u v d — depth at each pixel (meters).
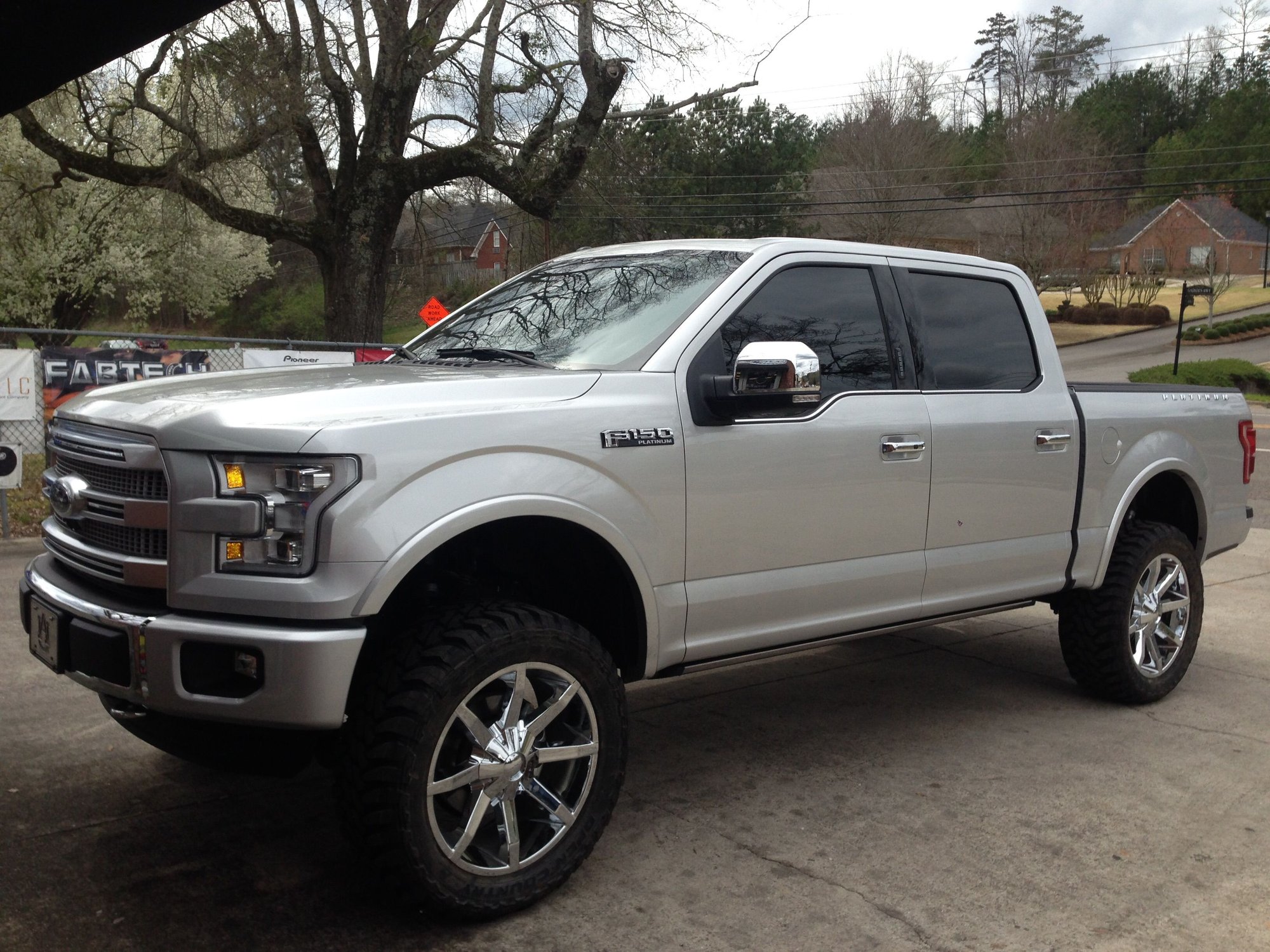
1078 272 61.50
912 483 4.08
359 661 3.05
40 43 4.09
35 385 9.21
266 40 16.56
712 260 3.95
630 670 3.52
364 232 18.38
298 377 3.36
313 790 3.88
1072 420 4.72
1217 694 5.34
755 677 5.57
